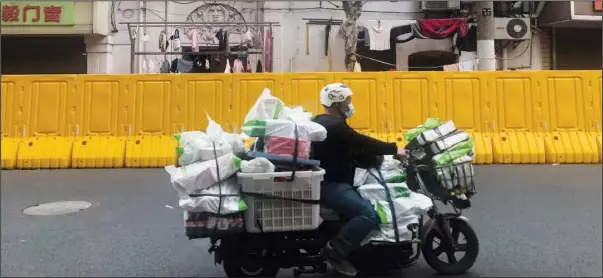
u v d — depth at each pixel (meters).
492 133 10.01
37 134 9.86
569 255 4.45
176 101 10.03
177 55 15.10
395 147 3.87
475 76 10.12
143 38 14.91
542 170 9.02
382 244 3.74
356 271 3.85
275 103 3.70
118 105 9.98
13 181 8.19
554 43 16.64
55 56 15.86
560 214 5.81
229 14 15.53
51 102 9.94
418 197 3.82
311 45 15.54
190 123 9.99
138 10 15.37
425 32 14.94
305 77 10.07
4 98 9.87
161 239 5.04
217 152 3.52
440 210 4.31
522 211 5.93
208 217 3.42
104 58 15.25
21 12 14.67
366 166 3.98
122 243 4.91
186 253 4.63
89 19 14.88
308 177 3.50
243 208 3.40
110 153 9.71
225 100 10.03
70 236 5.13
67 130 9.91
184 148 3.55
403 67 15.70
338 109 3.92
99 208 6.31
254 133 3.56
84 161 9.65
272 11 15.41
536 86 10.12
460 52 15.45
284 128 3.57
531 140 9.95
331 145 3.79
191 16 15.49
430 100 10.05
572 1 15.41
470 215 5.70
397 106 10.05
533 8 16.17
